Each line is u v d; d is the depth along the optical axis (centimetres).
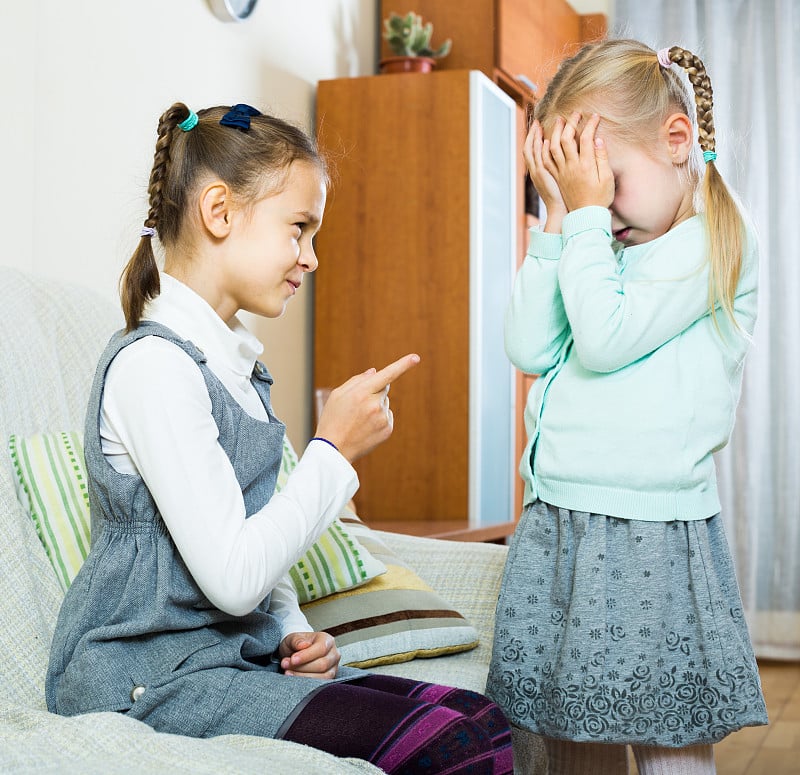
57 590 124
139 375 101
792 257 389
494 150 338
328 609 141
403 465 326
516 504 356
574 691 111
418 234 327
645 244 121
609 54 126
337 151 332
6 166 214
